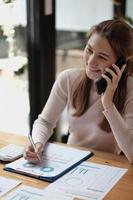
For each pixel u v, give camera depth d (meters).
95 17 3.31
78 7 3.23
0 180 1.16
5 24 2.25
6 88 2.36
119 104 1.49
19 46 2.36
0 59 2.28
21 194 1.07
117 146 1.55
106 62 1.41
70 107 1.65
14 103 2.41
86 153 1.40
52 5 2.40
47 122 1.62
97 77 1.44
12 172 1.23
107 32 1.39
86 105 1.58
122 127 1.36
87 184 1.14
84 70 1.61
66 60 3.32
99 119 1.55
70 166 1.27
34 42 2.36
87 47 1.43
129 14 3.36
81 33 3.31
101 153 1.41
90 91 1.58
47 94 2.49
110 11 3.32
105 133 1.55
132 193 1.08
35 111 2.48
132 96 1.50
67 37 3.30
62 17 3.16
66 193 1.08
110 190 1.10
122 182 1.16
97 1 3.28
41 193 1.08
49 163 1.30
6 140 1.55
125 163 1.31
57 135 2.40
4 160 1.32
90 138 1.59
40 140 1.48
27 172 1.22
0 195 1.06
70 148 1.46
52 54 2.49
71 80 1.64
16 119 2.42
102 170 1.25
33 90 2.45
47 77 2.48
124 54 1.43
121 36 1.40
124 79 1.50
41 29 2.34
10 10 2.25
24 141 1.54
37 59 2.39
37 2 2.28
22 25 2.32
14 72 2.37
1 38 2.25
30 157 1.32
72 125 1.63
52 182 1.15
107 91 1.38
